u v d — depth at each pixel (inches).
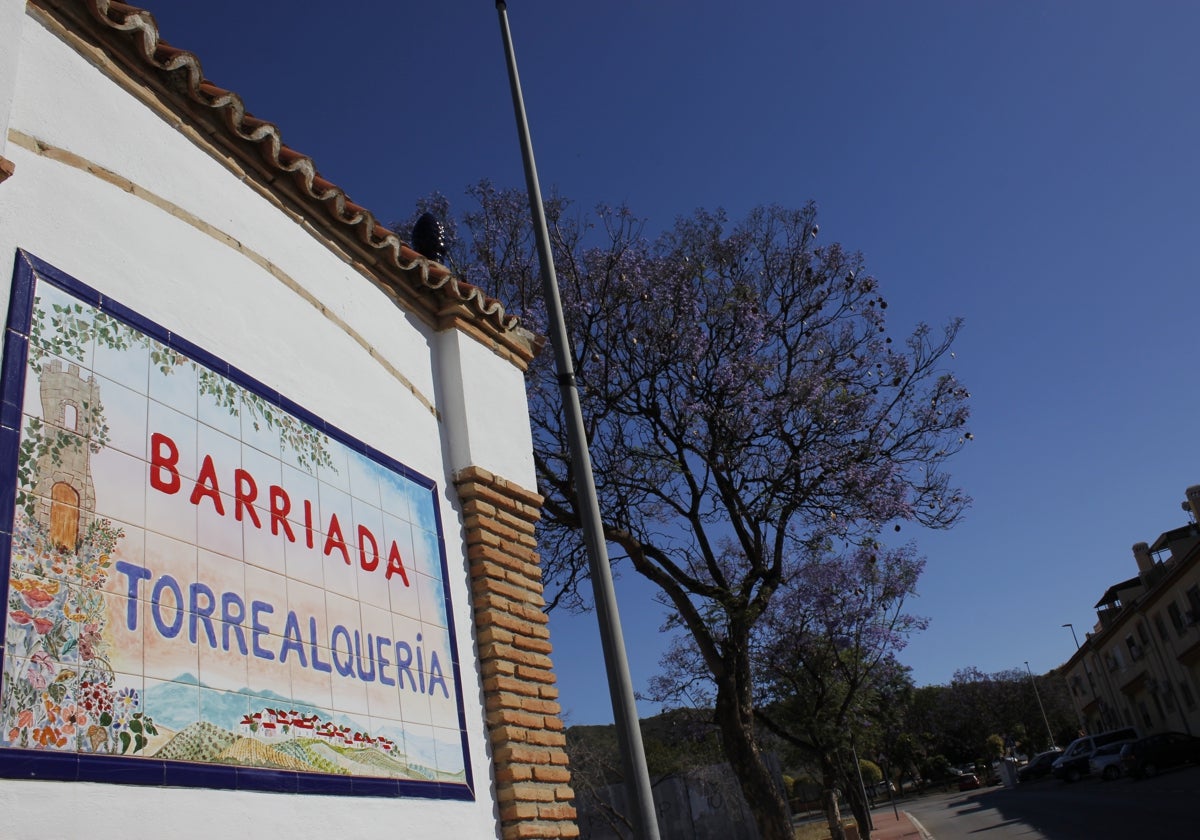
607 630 257.4
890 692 1015.0
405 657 215.8
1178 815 872.3
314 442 209.5
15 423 142.2
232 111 206.5
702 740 882.8
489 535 260.8
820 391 601.9
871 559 646.5
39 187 160.9
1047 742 3011.8
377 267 255.4
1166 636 1681.8
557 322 301.4
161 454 167.0
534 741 245.9
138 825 141.4
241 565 176.9
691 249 627.2
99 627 145.0
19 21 159.6
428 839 201.9
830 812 805.2
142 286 176.2
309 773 176.4
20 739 129.6
